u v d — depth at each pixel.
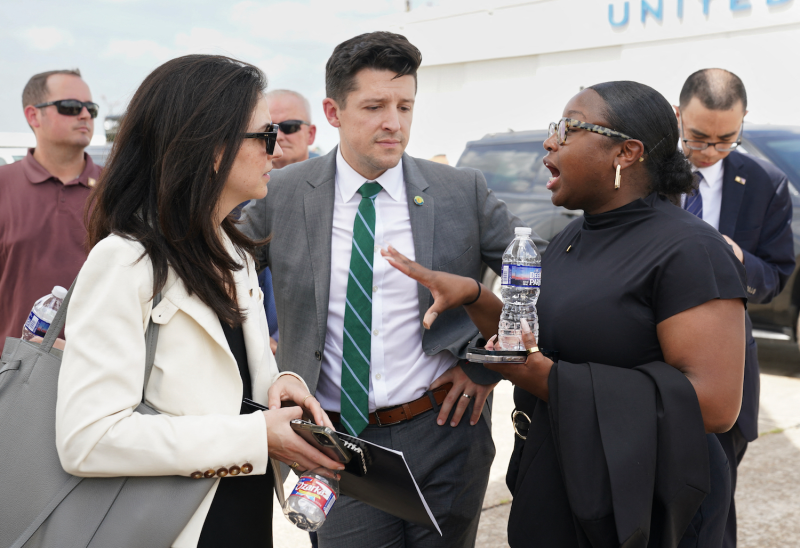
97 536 1.23
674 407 1.42
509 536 1.67
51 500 1.25
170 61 1.39
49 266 3.11
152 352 1.32
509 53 10.38
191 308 1.33
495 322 1.84
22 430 1.29
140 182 1.35
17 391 1.32
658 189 1.65
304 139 3.70
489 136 6.61
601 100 1.63
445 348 1.99
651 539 1.49
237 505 1.42
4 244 3.11
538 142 6.17
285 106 3.63
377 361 1.98
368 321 1.97
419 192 2.06
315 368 2.00
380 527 1.99
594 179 1.64
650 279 1.51
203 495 1.31
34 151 3.24
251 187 1.43
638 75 9.15
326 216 2.02
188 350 1.35
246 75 1.40
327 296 1.99
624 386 1.45
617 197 1.65
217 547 1.37
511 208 6.11
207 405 1.35
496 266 2.20
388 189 2.04
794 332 4.99
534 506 1.62
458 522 2.09
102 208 1.35
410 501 1.46
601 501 1.42
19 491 1.26
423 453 2.02
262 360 1.53
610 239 1.63
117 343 1.25
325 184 2.05
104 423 1.22
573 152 1.64
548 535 1.60
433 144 11.63
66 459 1.22
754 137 5.36
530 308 1.71
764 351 5.59
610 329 1.54
